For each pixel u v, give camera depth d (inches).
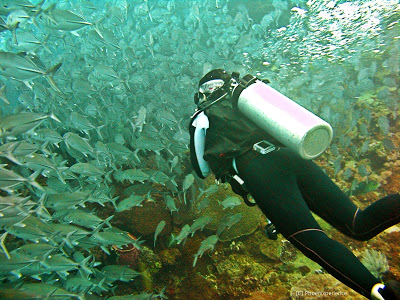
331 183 72.3
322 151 66.6
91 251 170.9
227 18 353.7
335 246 58.1
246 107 74.1
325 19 370.3
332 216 70.4
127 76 245.3
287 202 64.4
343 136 190.9
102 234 139.5
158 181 174.9
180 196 179.6
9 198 111.2
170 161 184.1
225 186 184.1
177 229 177.9
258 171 67.6
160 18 379.2
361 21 341.7
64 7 430.6
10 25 174.1
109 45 245.0
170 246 168.4
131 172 175.6
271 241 159.3
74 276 133.2
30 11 177.5
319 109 230.8
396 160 196.5
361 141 217.9
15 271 115.3
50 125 236.1
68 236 132.0
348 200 70.2
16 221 114.1
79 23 184.2
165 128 220.4
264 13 484.7
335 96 231.6
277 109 68.6
